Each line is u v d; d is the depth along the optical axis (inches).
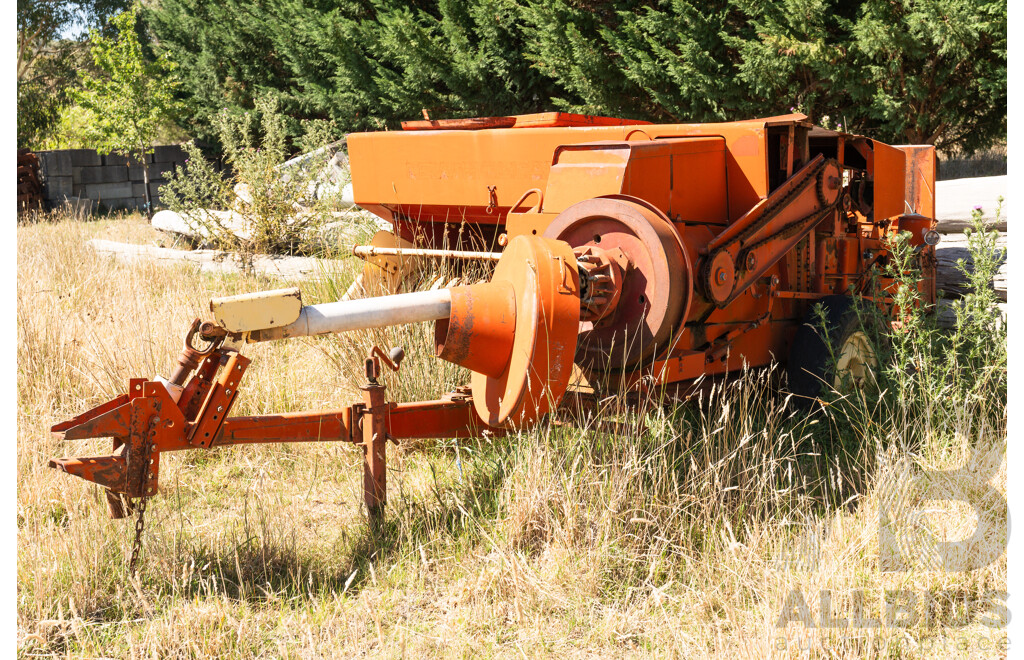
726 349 170.7
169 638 111.7
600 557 128.8
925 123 461.4
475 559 134.7
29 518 148.0
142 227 591.5
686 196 167.6
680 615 121.2
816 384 183.2
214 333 125.6
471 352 135.0
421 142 222.7
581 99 567.5
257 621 119.9
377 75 705.0
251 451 183.5
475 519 146.6
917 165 263.6
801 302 197.8
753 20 480.7
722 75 489.4
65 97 1167.0
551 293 131.6
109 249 420.2
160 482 167.6
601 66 522.6
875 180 209.6
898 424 169.6
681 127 183.6
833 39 476.7
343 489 165.2
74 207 800.3
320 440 142.3
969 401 175.5
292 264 343.9
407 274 238.5
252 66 887.1
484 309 134.3
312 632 115.2
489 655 113.0
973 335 184.4
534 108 624.4
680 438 159.3
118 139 823.7
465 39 610.5
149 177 879.7
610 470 144.6
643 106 552.1
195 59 940.6
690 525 138.0
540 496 138.9
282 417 137.3
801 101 482.9
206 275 343.0
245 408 199.8
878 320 190.9
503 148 205.6
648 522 134.3
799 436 179.0
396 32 607.5
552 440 155.1
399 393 193.8
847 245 213.3
